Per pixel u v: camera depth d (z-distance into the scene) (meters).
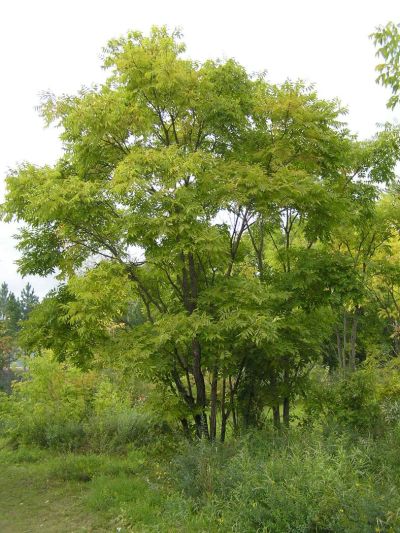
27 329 8.25
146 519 6.05
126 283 7.05
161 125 8.74
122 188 6.72
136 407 12.50
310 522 4.68
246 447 6.51
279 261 10.59
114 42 8.45
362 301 8.99
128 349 7.02
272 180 7.56
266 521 5.01
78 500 7.29
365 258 13.11
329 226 8.88
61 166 8.60
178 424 9.36
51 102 7.71
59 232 7.77
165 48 8.02
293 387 8.84
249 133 8.73
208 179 7.52
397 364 11.22
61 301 8.14
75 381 13.69
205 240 7.03
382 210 12.33
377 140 10.95
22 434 11.70
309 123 8.30
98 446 10.49
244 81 8.69
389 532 4.19
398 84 5.16
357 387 8.34
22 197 7.61
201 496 6.21
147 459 9.17
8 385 23.31
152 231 6.82
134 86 8.04
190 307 8.24
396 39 4.95
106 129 7.50
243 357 8.19
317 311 9.35
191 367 8.61
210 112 8.05
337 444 6.40
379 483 5.42
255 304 7.44
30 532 6.14
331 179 9.69
